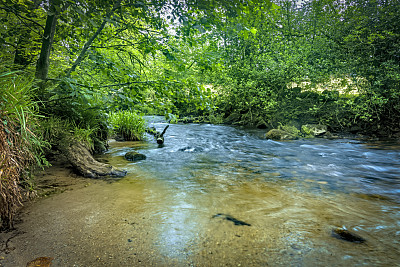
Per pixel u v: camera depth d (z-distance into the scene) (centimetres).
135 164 419
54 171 334
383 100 773
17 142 187
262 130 1075
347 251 152
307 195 269
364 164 453
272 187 300
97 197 249
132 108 429
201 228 183
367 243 163
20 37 371
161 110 410
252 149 632
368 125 868
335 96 892
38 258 140
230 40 1286
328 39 942
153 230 179
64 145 347
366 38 849
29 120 202
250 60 1263
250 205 235
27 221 188
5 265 132
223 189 288
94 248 153
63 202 232
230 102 1322
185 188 289
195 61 410
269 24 1124
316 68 933
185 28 361
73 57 444
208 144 702
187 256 146
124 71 374
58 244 156
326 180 338
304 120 1020
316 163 460
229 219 201
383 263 139
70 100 393
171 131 1016
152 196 257
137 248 154
